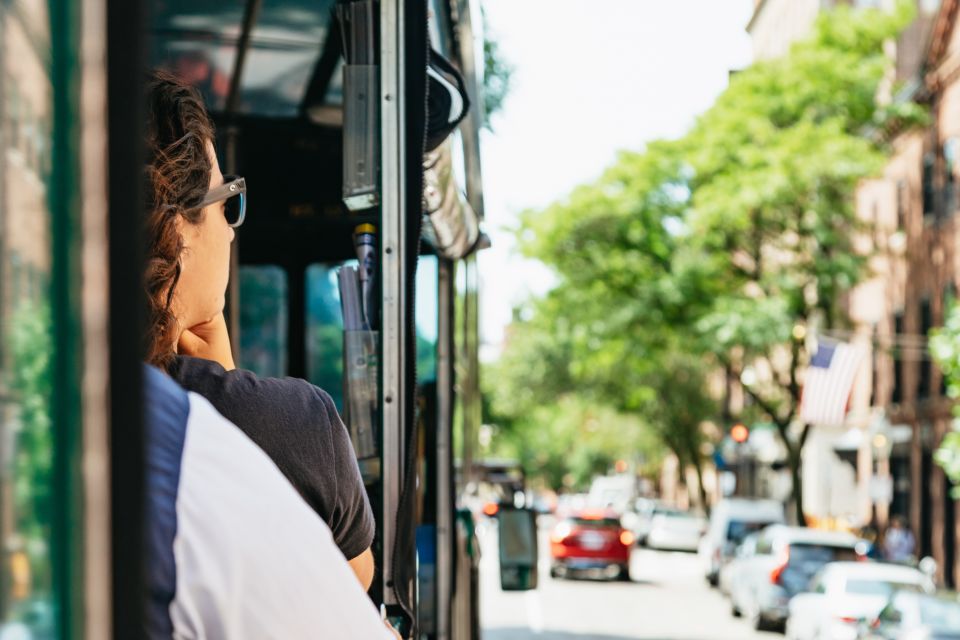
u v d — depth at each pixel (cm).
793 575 2445
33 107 85
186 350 184
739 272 3556
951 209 3391
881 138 3800
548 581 3612
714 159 3403
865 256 3466
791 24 5556
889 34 3481
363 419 257
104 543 86
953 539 3422
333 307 550
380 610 248
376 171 259
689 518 5247
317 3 421
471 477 740
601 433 7481
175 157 176
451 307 526
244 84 505
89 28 87
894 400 3878
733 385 6291
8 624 81
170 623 116
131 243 89
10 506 82
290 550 120
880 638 1570
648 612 2777
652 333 3678
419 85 257
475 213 551
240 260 552
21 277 84
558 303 3656
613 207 3553
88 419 85
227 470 120
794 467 3697
